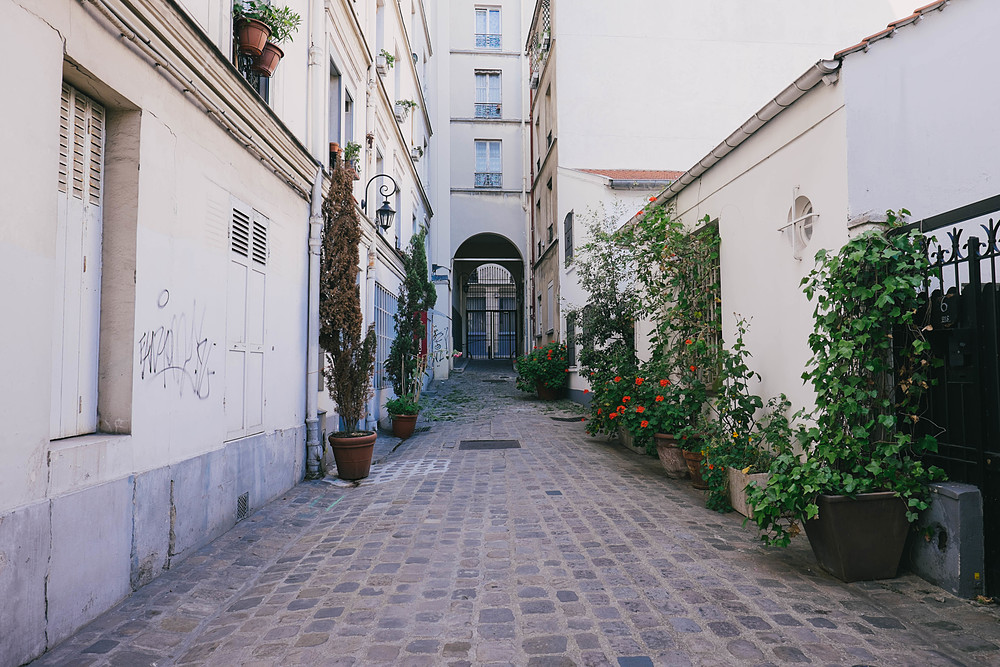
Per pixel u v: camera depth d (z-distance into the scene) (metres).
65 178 3.50
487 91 25.36
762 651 3.03
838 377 4.09
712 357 6.67
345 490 6.86
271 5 6.23
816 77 4.53
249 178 5.73
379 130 12.88
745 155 5.94
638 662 2.95
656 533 5.01
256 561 4.53
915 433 4.03
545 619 3.44
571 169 15.16
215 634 3.37
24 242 2.89
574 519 5.46
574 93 15.41
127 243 3.83
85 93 3.66
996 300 3.52
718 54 15.53
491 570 4.24
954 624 3.28
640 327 9.72
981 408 3.60
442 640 3.22
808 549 4.58
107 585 3.52
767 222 5.53
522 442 10.04
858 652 3.01
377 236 11.91
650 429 7.32
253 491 5.77
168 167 4.24
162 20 3.96
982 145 4.52
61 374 3.46
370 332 7.86
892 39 4.43
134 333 3.81
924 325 3.90
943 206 4.43
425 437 10.77
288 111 6.99
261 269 6.07
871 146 4.37
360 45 10.45
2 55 2.76
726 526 5.20
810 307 4.88
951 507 3.67
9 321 2.79
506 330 44.03
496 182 25.16
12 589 2.78
